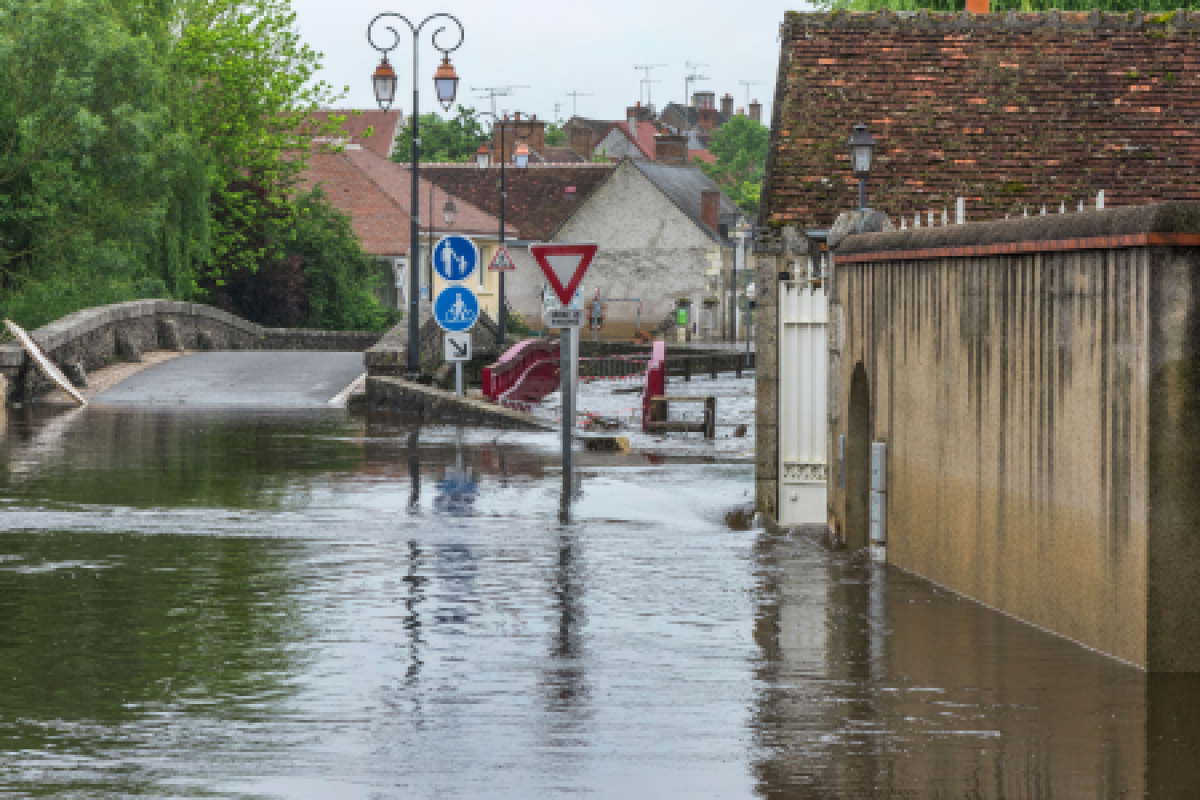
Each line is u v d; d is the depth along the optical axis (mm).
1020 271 22688
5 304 97250
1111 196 43188
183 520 33344
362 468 44719
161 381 78188
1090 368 20469
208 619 22781
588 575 26859
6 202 99125
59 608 23562
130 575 26453
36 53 99312
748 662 20203
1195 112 45375
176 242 114938
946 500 25828
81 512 34562
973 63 46375
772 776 15078
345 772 15172
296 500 37156
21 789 14508
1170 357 18859
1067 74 46125
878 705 17891
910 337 27609
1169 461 18953
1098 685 18688
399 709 17672
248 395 74688
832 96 44969
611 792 14570
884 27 47094
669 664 20078
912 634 21938
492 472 44000
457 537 31250
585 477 43125
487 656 20469
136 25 114625
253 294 145875
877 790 14648
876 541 29219
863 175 37938
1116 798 14422
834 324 33219
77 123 97625
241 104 142625
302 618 22891
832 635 21922
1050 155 43844
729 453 53094
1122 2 65625
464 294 65312
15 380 70625
